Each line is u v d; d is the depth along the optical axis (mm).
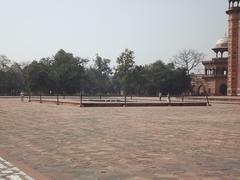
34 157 10406
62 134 15523
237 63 72875
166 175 8258
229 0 73688
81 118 24016
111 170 8773
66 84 108375
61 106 41312
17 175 8203
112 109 35656
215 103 54312
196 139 14039
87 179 7930
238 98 62062
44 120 22422
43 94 105312
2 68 108062
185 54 182000
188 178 7984
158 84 102500
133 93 110688
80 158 10250
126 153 11008
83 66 117500
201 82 106000
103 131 16641
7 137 14586
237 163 9531
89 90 127000
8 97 81000
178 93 103375
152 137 14609
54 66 112625
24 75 106062
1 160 9945
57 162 9711
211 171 8625
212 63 94188
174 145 12547
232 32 73188
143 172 8562
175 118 24469
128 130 17094
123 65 109938
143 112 31031
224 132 16375
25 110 32969
